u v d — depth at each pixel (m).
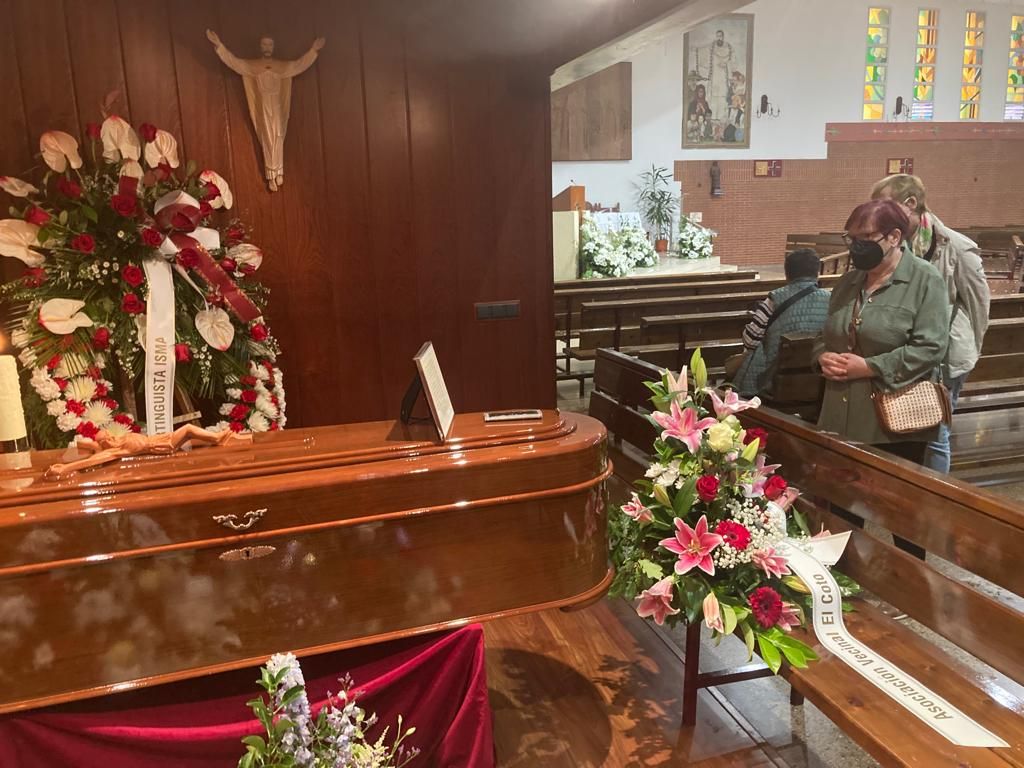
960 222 12.48
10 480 1.48
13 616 1.39
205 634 1.51
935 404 2.16
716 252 11.71
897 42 11.53
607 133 10.81
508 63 2.93
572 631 2.55
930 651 1.72
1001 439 3.80
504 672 2.34
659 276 7.78
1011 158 12.38
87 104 2.51
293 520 1.52
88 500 1.43
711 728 2.07
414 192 2.93
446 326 3.07
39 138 2.46
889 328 2.14
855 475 1.96
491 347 3.14
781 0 11.00
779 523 1.91
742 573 1.89
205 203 2.23
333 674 1.74
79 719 1.53
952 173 12.25
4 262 2.43
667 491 2.00
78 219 2.01
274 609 1.54
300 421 2.96
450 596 1.66
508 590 1.70
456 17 2.84
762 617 1.77
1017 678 1.51
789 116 11.47
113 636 1.46
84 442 1.63
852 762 1.93
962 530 1.64
